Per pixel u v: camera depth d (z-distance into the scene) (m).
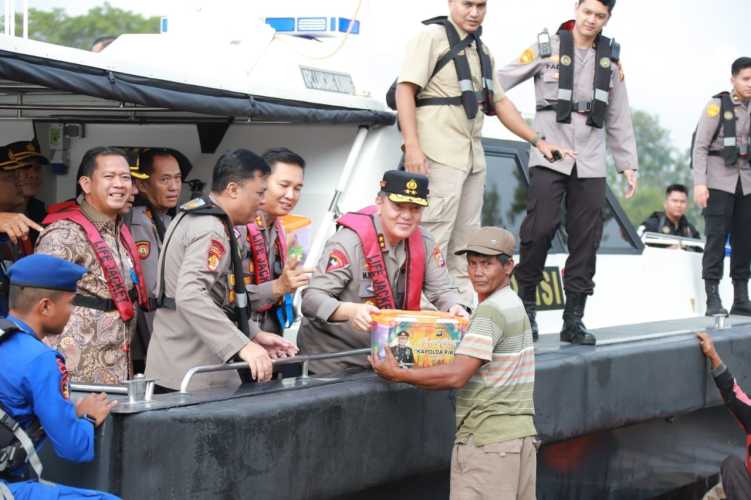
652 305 6.89
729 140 6.95
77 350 4.04
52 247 4.03
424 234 4.49
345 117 5.00
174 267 3.85
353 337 4.45
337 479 3.96
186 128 5.53
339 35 5.47
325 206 5.18
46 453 3.42
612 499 5.71
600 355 5.26
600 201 5.53
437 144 5.00
